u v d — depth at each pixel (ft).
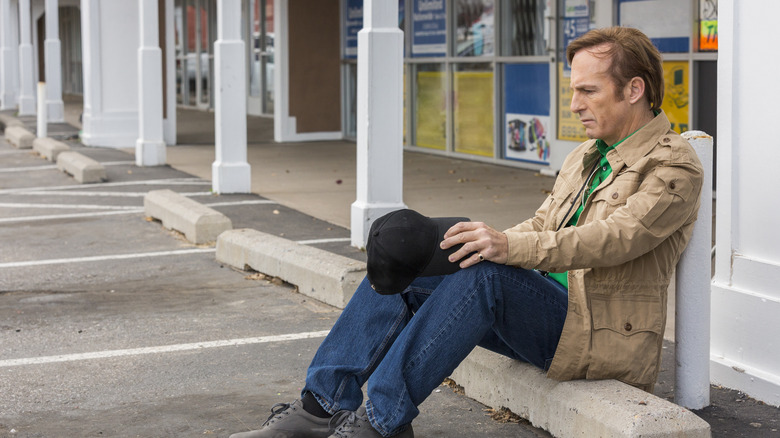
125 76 57.00
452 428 12.70
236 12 35.19
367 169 24.98
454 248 10.61
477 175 40.37
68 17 131.34
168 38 55.67
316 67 57.72
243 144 35.88
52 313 19.40
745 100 13.61
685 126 32.81
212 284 21.75
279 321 18.48
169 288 21.43
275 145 55.31
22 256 25.34
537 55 40.63
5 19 97.19
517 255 10.42
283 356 16.19
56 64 79.77
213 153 51.88
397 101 24.95
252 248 22.62
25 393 14.38
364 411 10.68
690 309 12.88
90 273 23.13
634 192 10.68
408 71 50.83
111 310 19.57
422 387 10.59
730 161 13.84
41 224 30.22
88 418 13.28
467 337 10.57
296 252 21.25
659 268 10.93
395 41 24.79
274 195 35.42
